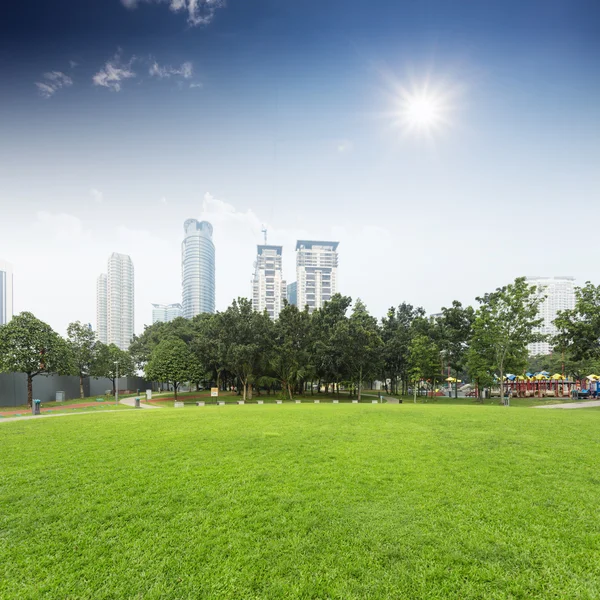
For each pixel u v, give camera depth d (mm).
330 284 164000
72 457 9680
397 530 5508
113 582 4410
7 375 38625
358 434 12695
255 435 12508
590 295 32375
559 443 11125
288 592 4195
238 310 42875
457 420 16266
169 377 40656
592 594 4090
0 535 5559
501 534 5391
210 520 5902
